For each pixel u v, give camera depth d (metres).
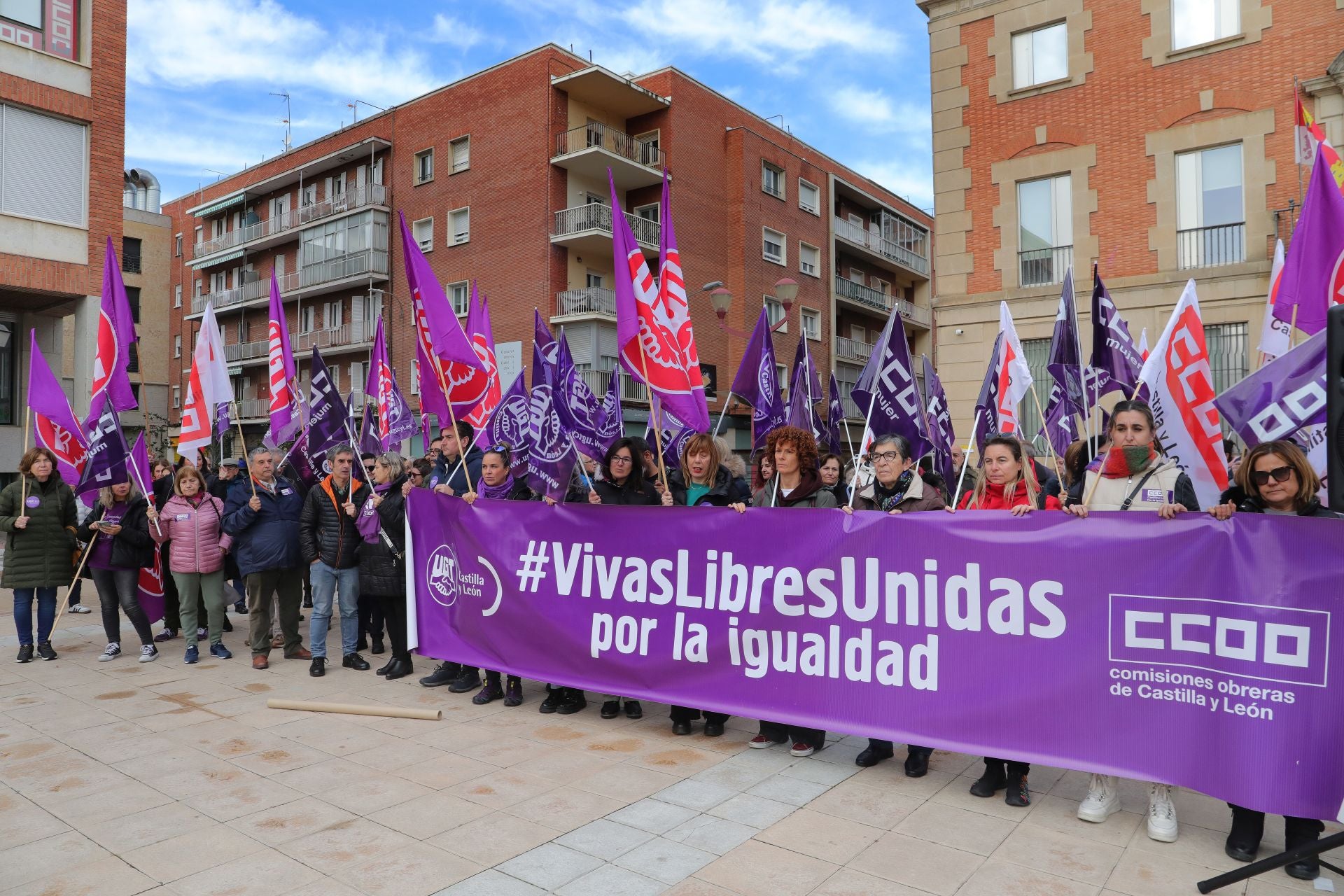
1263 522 3.60
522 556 5.93
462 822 4.03
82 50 16.70
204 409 7.80
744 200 30.42
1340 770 3.36
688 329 6.36
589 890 3.38
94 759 4.95
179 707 6.06
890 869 3.55
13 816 4.15
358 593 7.35
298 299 36.50
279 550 7.25
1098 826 4.00
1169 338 4.97
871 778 4.64
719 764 4.84
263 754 5.04
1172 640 3.76
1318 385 4.17
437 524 6.51
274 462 7.48
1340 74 13.23
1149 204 15.02
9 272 15.68
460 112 29.66
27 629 7.56
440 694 6.42
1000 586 4.18
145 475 7.81
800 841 3.81
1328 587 3.44
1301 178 13.59
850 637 4.60
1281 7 14.02
